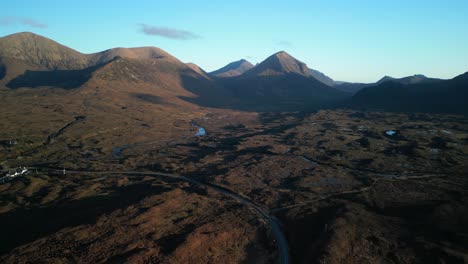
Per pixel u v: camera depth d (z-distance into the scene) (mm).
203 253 81812
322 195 120688
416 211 102188
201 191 126375
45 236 86812
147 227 92938
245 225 97562
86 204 111562
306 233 91562
